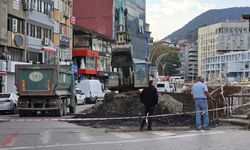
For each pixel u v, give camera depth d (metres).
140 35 141.12
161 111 25.72
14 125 21.61
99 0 104.56
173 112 25.69
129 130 18.47
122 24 44.34
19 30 54.56
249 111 23.28
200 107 18.83
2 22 49.34
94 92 54.12
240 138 15.05
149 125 18.67
